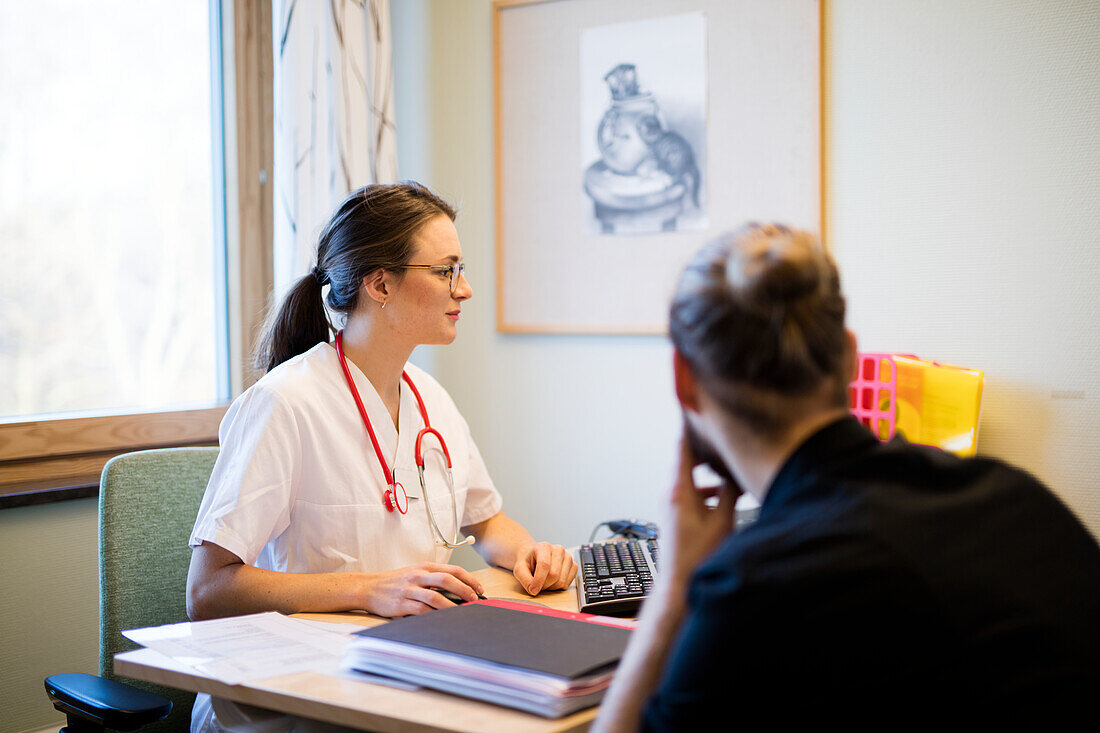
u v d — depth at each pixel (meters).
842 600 0.65
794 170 2.30
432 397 1.74
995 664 0.65
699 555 0.83
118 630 1.47
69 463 2.21
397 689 0.97
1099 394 2.02
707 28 2.38
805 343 0.71
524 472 2.69
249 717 1.11
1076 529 0.76
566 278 2.59
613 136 2.51
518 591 1.46
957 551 0.69
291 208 2.40
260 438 1.44
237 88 2.52
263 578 1.35
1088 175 2.02
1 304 2.13
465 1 2.71
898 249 2.20
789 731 0.65
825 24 2.26
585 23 2.53
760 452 0.77
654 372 2.49
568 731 0.87
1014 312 2.09
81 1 2.25
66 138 2.23
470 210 2.73
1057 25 2.04
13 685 2.04
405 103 2.83
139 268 2.38
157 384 2.42
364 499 1.51
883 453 0.75
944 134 2.15
